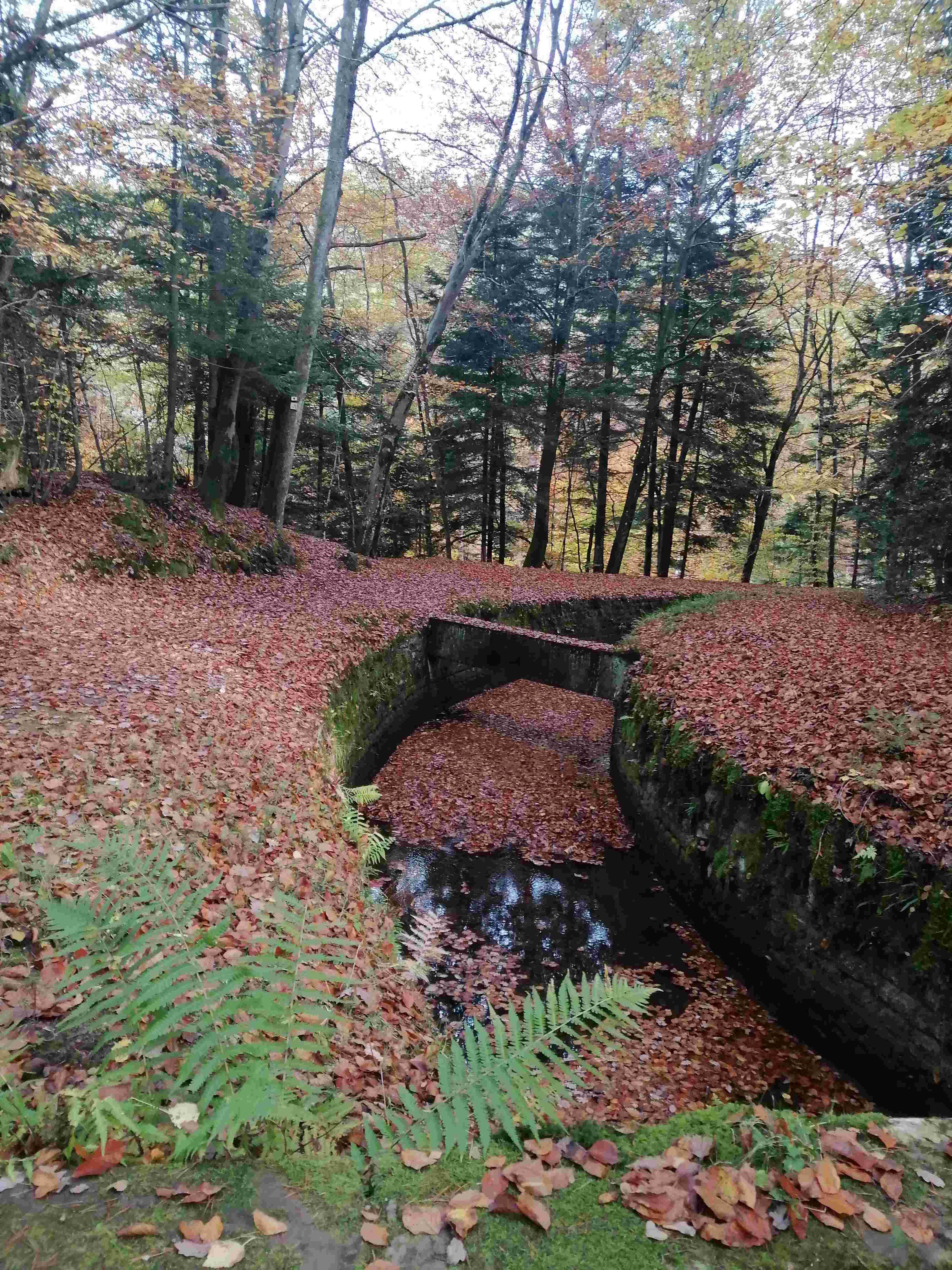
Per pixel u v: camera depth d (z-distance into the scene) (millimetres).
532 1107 2369
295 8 15719
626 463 33031
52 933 3377
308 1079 2779
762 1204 1983
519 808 11344
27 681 7270
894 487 13867
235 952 3662
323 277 16594
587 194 23172
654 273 25938
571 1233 1824
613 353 25375
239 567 15930
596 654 14523
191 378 18344
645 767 10688
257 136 14195
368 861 7172
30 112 9812
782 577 34094
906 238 9523
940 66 9719
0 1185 1729
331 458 26328
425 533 30594
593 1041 2496
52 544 11969
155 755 6242
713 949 7805
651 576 28453
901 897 5668
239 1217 1721
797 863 6816
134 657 9039
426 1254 1694
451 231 24375
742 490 26594
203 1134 1813
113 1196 1729
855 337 19906
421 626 16609
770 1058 6082
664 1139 2338
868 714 7836
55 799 4996
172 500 15406
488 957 7172
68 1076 2416
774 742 8070
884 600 14719
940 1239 1935
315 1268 1604
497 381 24781
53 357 13133
